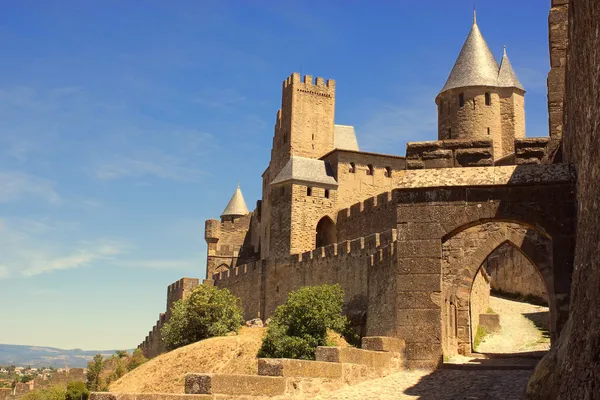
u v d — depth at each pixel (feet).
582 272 43.88
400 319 66.03
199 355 170.71
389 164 282.97
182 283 300.40
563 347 44.29
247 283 274.16
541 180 64.54
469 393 53.57
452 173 67.77
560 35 87.40
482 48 265.75
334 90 316.40
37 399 274.57
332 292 173.99
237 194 399.44
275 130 320.50
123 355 291.38
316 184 269.23
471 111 256.93
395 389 56.24
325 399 53.06
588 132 47.21
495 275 209.87
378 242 192.44
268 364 52.75
